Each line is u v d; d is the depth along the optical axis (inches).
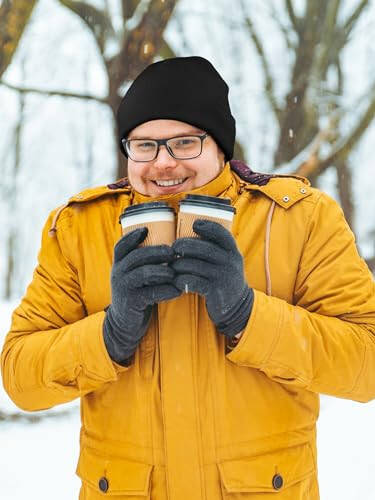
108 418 70.7
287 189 73.0
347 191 412.2
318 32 405.7
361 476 164.2
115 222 74.4
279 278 70.5
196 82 70.2
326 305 70.3
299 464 69.5
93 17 254.1
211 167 70.2
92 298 72.7
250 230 71.4
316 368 67.8
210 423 66.7
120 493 67.9
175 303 68.7
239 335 65.9
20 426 201.3
